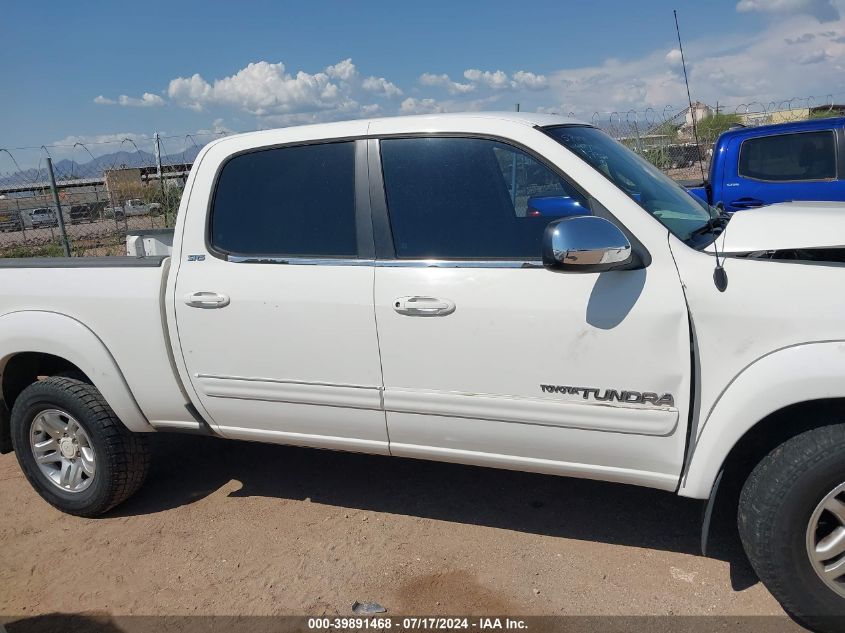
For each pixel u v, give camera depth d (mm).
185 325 3283
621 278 2588
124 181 13594
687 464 2607
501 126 2906
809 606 2482
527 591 2926
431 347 2854
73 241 14562
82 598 3096
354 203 3047
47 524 3770
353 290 2961
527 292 2701
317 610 2898
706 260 2527
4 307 3654
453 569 3109
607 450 2709
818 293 2355
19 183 11188
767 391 2383
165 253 4488
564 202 2770
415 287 2857
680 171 9508
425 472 4055
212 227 3301
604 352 2602
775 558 2469
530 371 2721
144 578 3207
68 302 3502
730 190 7445
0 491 4203
